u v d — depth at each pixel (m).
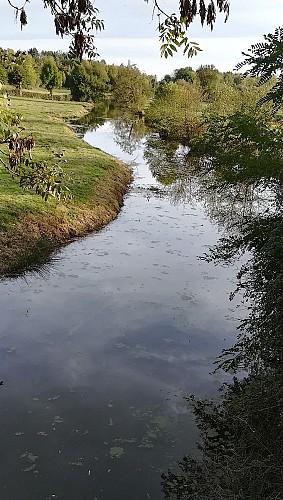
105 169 21.77
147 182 22.77
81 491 5.40
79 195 16.53
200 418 6.42
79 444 6.14
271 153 5.04
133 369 7.82
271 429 4.00
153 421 6.59
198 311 9.81
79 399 7.04
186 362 8.02
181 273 11.75
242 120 5.19
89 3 3.86
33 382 7.41
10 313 9.48
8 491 5.37
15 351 8.23
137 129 43.72
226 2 3.43
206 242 14.16
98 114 54.41
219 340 8.70
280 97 4.95
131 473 5.66
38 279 11.13
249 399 4.35
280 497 3.46
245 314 9.64
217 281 11.31
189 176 24.25
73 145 26.88
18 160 4.59
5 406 6.82
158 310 9.82
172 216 17.02
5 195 14.98
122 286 10.92
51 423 6.51
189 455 5.86
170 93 39.69
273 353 4.64
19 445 6.09
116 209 17.47
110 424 6.52
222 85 31.08
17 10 3.75
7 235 12.63
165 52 3.96
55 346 8.43
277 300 4.29
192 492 4.72
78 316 9.49
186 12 3.41
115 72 66.94
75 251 13.06
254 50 4.81
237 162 5.25
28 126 31.91
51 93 63.03
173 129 36.53
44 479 5.56
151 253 13.12
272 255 4.68
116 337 8.77
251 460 3.93
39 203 14.79
